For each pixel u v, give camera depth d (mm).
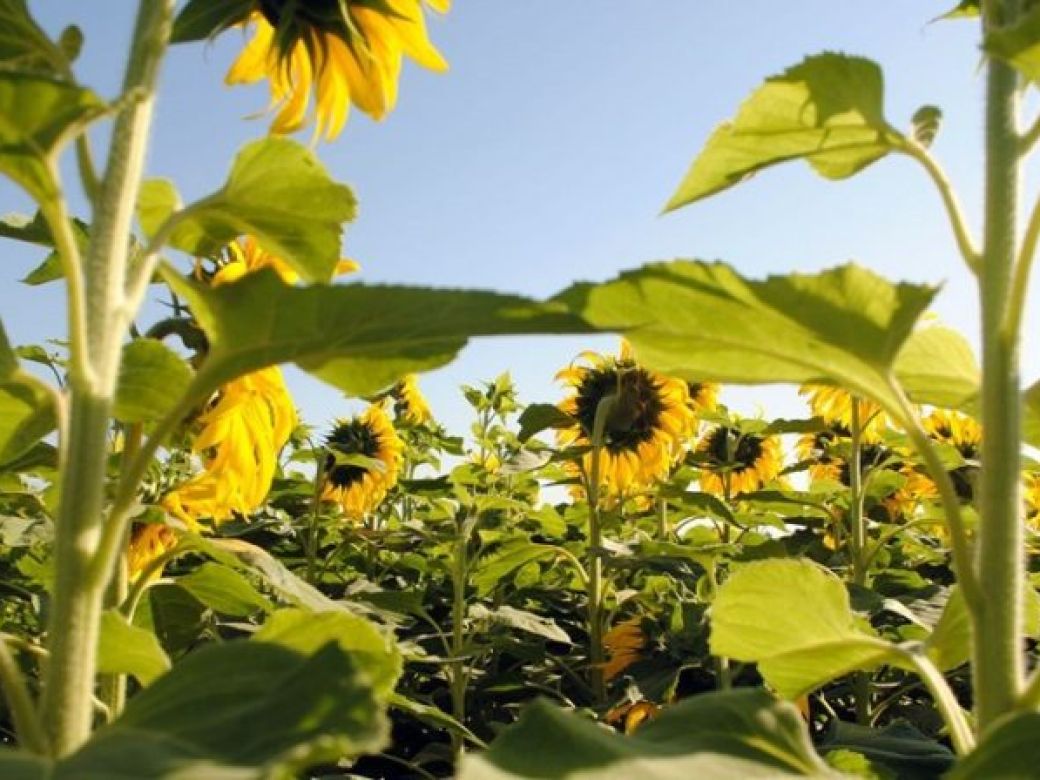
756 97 625
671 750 477
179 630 1056
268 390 1050
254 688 437
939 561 2340
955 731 568
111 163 557
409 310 480
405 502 3270
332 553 2326
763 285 523
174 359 765
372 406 2717
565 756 438
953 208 598
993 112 593
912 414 558
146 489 1248
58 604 494
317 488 2227
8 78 455
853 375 569
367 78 849
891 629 1727
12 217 1017
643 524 2848
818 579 636
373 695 418
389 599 1708
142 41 579
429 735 1890
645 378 2262
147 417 781
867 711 1702
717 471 2734
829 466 3031
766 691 538
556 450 2129
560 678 2000
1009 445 554
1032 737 435
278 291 479
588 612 2113
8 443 733
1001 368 561
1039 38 516
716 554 1814
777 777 482
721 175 681
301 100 863
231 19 735
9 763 379
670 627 1817
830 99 614
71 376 508
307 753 373
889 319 529
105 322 529
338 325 495
